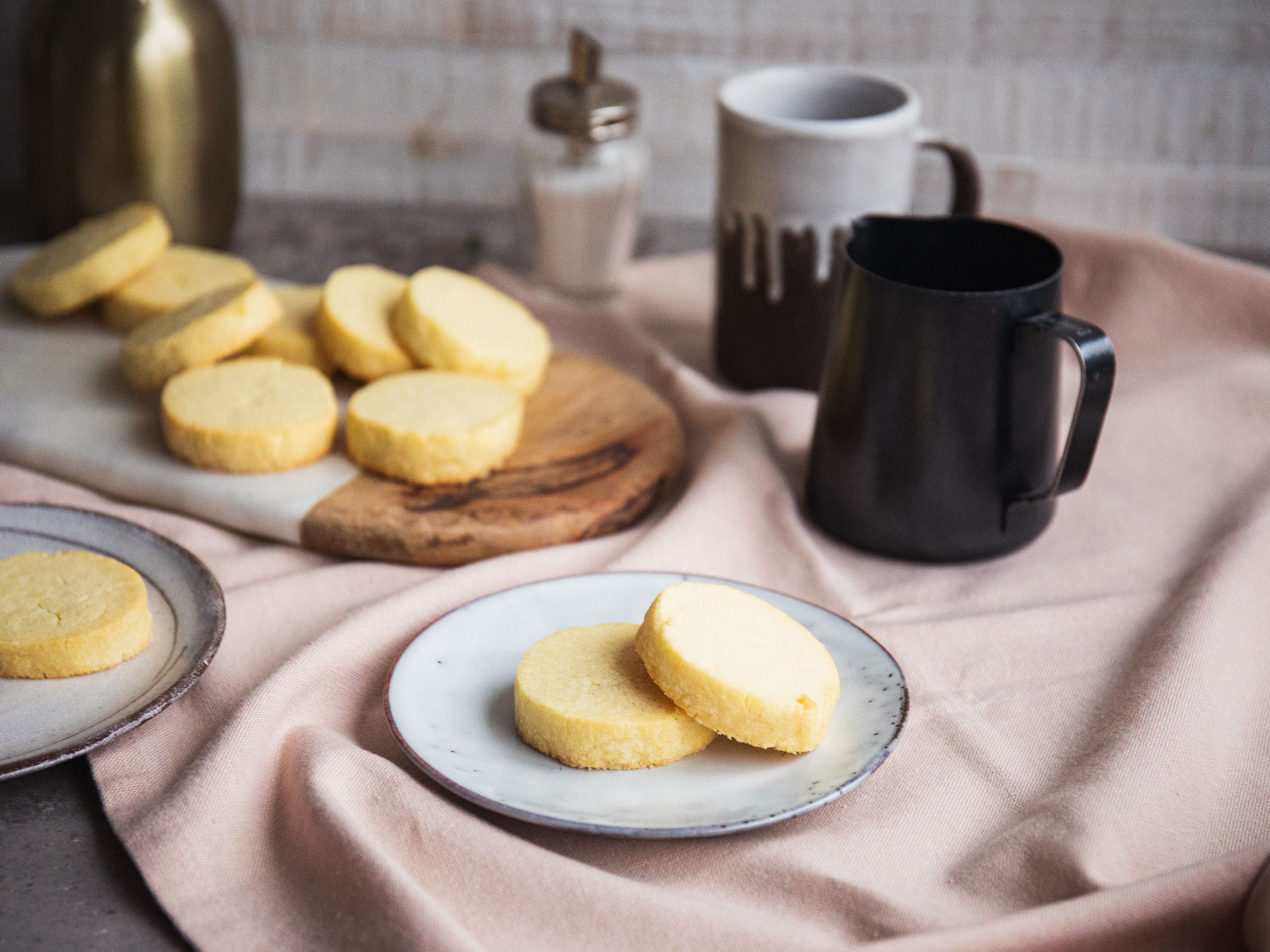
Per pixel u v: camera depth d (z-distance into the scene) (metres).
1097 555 0.68
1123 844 0.55
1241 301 0.81
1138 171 0.98
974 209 0.80
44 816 0.56
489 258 0.96
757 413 0.75
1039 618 0.64
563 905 0.53
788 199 0.75
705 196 1.02
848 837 0.56
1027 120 0.98
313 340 0.76
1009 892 0.54
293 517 0.67
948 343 0.64
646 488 0.70
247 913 0.53
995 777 0.58
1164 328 0.82
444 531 0.66
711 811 0.55
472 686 0.59
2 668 0.59
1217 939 0.52
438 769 0.55
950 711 0.60
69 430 0.72
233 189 0.89
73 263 0.78
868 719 0.58
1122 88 0.96
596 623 0.61
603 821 0.54
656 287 0.91
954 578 0.67
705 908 0.53
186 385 0.72
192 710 0.59
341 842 0.53
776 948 0.52
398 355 0.74
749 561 0.67
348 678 0.60
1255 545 0.67
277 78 1.00
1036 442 0.66
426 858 0.54
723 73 0.98
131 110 0.84
